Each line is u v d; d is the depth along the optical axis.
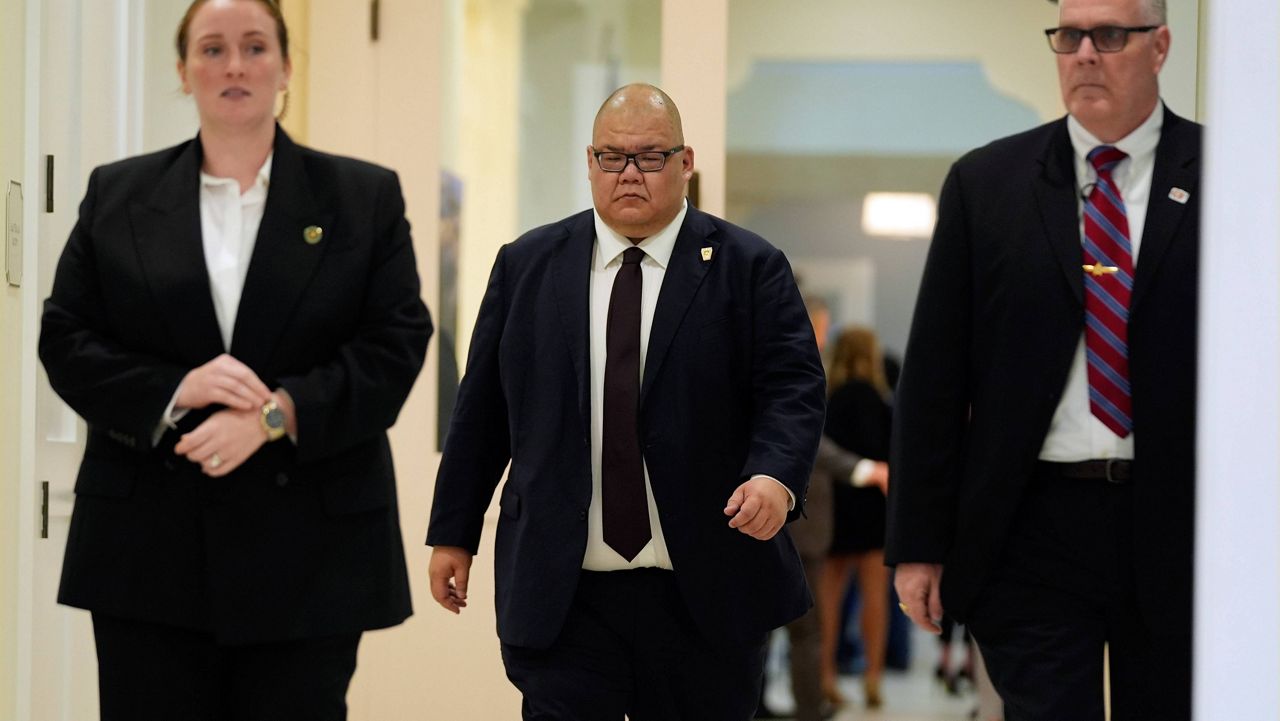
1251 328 2.86
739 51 13.91
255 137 5.64
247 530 5.47
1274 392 2.84
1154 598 5.54
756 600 5.68
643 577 5.70
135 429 5.39
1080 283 5.70
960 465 6.00
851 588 18.66
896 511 6.04
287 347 5.55
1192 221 5.65
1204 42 8.57
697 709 5.84
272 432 5.39
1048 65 11.95
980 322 5.93
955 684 16.81
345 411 5.48
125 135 8.41
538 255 5.91
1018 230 5.84
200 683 5.59
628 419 5.64
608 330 5.72
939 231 6.07
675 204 5.72
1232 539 2.89
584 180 9.52
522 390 5.79
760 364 5.70
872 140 19.92
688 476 5.59
